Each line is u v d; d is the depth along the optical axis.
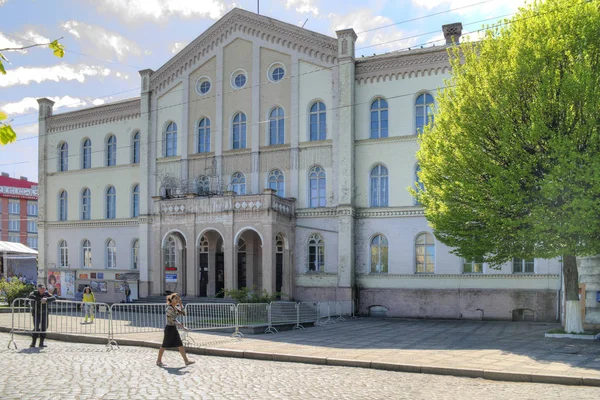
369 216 32.72
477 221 21.42
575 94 18.84
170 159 38.00
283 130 34.97
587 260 23.39
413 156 31.95
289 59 34.91
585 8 19.70
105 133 41.84
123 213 40.56
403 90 32.41
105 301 40.28
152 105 39.03
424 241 31.69
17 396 10.84
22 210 87.38
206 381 12.76
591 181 18.06
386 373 14.40
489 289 30.05
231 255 31.88
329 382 12.95
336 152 33.16
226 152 36.12
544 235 19.12
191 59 37.84
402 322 28.97
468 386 12.75
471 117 20.92
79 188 42.62
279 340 20.52
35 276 62.50
